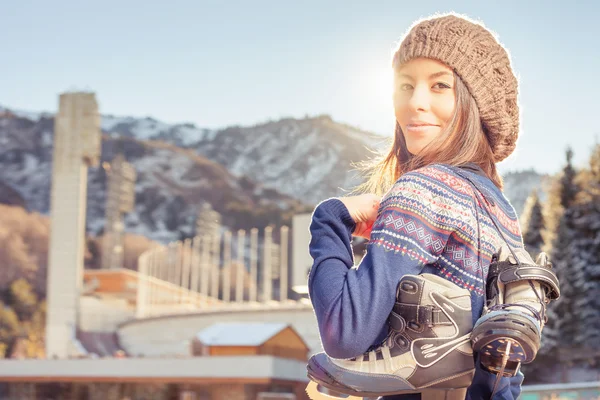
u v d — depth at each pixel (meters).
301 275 43.62
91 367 37.53
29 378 39.00
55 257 66.88
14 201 178.62
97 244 147.00
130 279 73.31
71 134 68.19
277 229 181.12
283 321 47.28
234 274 128.25
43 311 110.50
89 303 66.81
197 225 171.62
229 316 51.25
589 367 34.03
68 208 67.56
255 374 33.16
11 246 126.56
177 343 56.25
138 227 179.75
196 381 34.53
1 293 113.75
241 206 191.88
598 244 35.84
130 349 61.28
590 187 37.94
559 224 36.47
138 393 36.75
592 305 35.22
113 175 109.25
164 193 194.38
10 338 103.75
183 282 102.62
